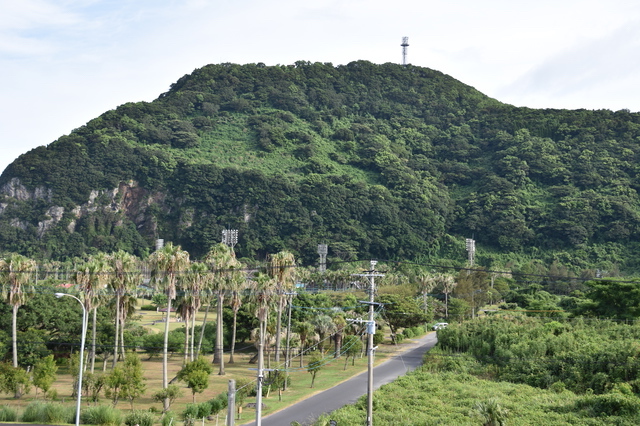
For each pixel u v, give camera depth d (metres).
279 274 96.38
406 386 77.50
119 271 92.44
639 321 97.81
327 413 66.31
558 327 96.81
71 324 97.06
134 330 111.25
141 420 60.22
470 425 56.22
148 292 192.50
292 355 102.19
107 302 96.38
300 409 70.00
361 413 63.06
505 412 54.97
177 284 84.31
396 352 111.69
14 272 86.31
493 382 80.44
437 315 161.38
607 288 105.38
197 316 160.25
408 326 127.69
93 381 73.00
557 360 81.75
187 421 60.88
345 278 198.00
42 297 99.38
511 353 86.94
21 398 75.19
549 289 191.62
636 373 73.00
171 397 69.50
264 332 95.50
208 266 97.50
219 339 93.38
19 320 96.12
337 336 103.19
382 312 121.94
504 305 159.62
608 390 72.06
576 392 74.69
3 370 74.94
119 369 71.88
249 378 84.62
